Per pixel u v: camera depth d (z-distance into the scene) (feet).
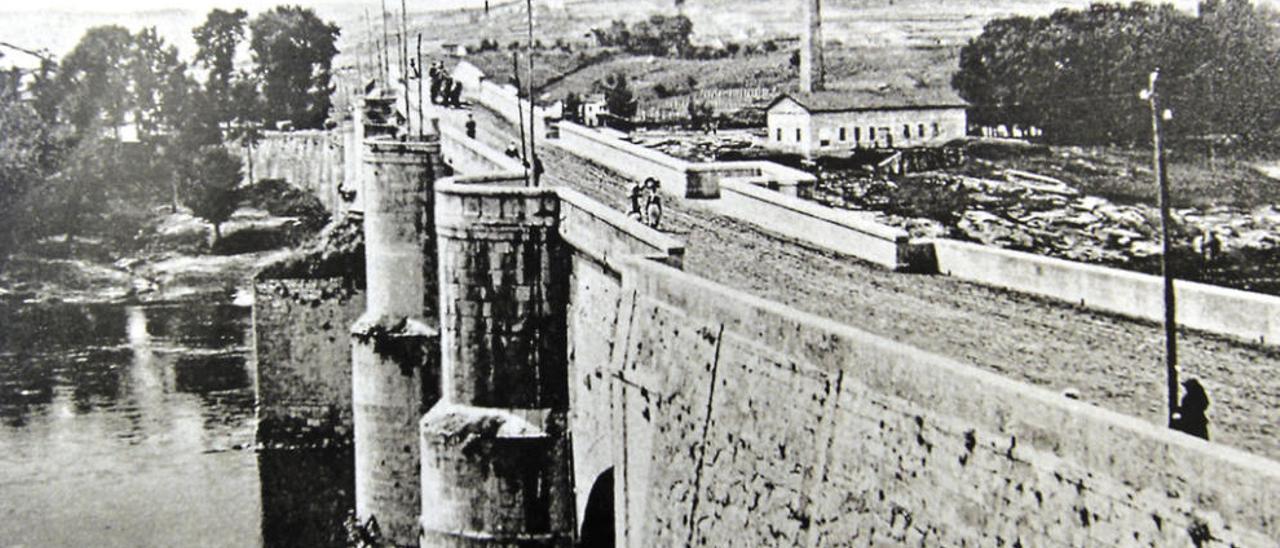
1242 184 112.57
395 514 160.15
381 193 158.71
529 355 107.76
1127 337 69.77
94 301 210.79
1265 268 101.96
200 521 168.35
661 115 177.99
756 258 99.55
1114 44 127.24
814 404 57.77
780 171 127.85
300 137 223.92
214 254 218.59
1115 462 40.19
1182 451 37.76
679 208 123.85
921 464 49.57
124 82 221.46
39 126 218.59
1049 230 120.37
